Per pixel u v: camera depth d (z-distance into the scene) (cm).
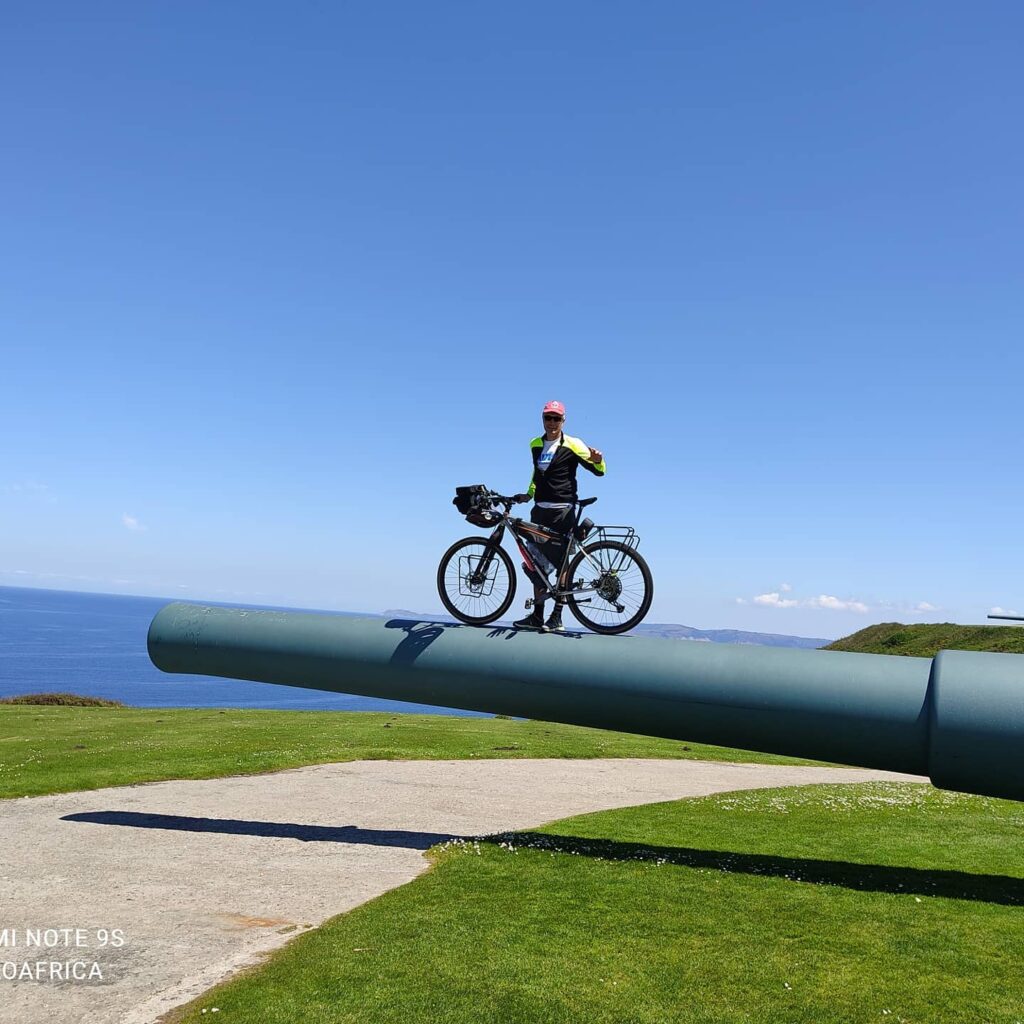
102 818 1129
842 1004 557
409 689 998
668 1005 553
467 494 945
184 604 1150
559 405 934
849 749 854
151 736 1900
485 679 954
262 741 1822
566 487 933
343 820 1153
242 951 665
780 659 888
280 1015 536
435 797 1330
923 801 1375
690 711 891
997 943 677
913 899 797
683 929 698
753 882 845
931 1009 552
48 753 1608
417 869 916
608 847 992
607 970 608
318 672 1039
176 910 764
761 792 1450
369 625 1034
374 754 1711
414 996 563
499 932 688
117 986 597
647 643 927
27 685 10206
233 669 1095
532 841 1022
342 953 639
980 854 999
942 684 810
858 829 1131
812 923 718
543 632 962
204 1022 529
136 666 16412
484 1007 547
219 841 1024
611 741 2119
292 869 907
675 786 1523
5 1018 547
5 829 1057
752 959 632
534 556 944
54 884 837
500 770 1619
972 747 788
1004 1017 543
